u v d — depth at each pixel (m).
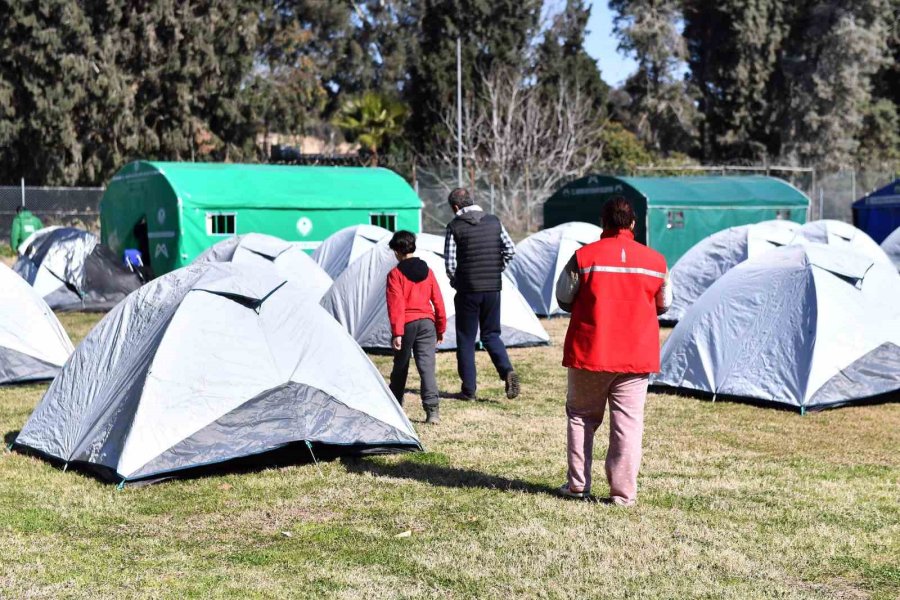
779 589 4.60
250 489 6.35
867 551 5.14
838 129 50.59
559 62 47.06
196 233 18.77
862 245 14.88
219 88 37.31
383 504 6.01
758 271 9.66
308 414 6.93
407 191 21.61
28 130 34.66
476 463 6.98
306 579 4.76
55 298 17.25
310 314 7.27
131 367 6.84
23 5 32.69
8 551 5.17
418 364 8.27
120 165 35.75
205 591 4.60
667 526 5.52
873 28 51.00
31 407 9.00
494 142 40.28
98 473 6.61
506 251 9.19
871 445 7.57
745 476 6.62
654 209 22.50
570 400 5.93
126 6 35.09
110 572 4.86
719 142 52.69
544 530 5.44
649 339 5.63
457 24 45.78
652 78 53.34
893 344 9.19
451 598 4.52
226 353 6.84
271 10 41.91
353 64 49.72
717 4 52.09
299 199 19.91
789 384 8.90
